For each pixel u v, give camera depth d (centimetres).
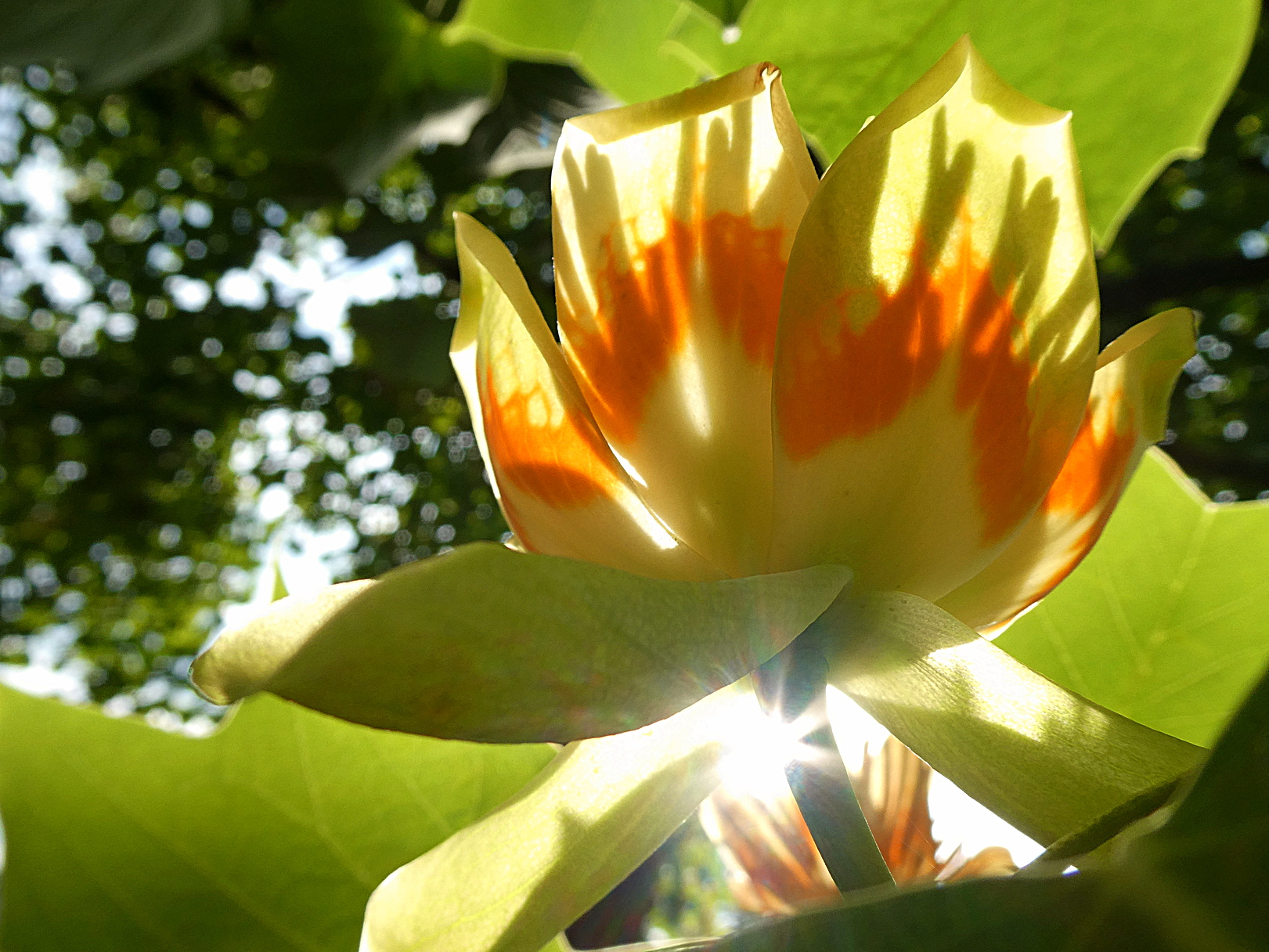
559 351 10
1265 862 5
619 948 9
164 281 125
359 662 7
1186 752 9
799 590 9
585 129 10
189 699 144
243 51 89
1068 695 9
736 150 10
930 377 9
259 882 10
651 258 10
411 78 37
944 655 9
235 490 134
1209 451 94
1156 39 17
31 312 127
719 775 10
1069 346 9
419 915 9
